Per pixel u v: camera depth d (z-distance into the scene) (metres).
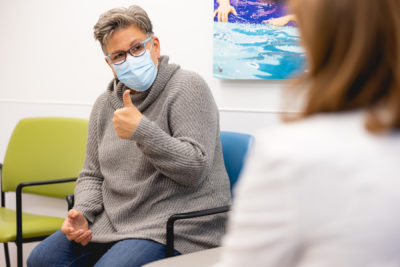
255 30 1.90
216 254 1.34
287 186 0.48
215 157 1.62
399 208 0.45
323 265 0.47
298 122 0.53
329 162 0.47
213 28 2.04
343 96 0.51
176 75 1.59
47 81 2.65
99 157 1.66
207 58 2.12
